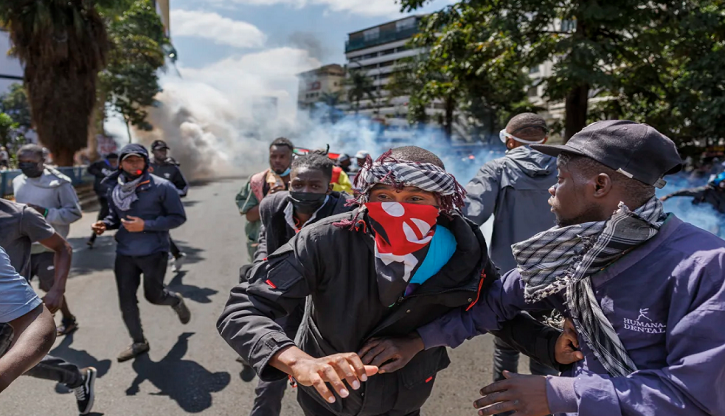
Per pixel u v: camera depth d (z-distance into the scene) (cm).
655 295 117
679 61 1442
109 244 869
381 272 151
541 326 165
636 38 1260
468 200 269
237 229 1062
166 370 374
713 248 114
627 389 114
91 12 1731
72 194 429
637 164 119
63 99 1700
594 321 128
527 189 263
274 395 252
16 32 1652
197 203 1636
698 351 107
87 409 305
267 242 274
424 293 155
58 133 1723
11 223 255
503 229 272
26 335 149
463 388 350
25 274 267
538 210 265
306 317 181
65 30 1661
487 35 1314
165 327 464
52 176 418
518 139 274
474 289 156
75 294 568
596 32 1267
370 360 156
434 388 350
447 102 3644
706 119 1212
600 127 125
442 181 147
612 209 124
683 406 107
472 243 155
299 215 268
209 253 808
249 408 322
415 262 149
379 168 147
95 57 1750
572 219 130
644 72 1357
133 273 396
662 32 1248
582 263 124
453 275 156
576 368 142
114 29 2814
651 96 1423
